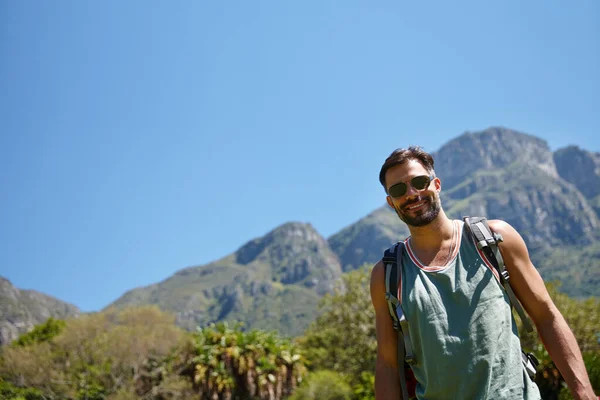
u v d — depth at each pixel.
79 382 35.81
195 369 35.75
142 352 37.59
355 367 36.09
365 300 36.41
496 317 2.38
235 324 38.59
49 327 49.06
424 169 2.58
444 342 2.36
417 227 2.56
